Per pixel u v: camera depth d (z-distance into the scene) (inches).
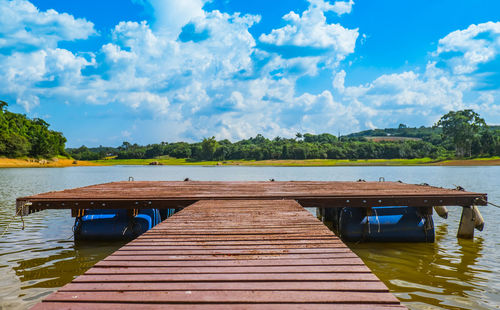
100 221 362.9
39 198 336.8
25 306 205.0
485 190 928.3
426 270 271.9
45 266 280.1
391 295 116.1
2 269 271.9
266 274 136.0
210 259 156.0
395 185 481.7
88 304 109.2
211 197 345.1
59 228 428.8
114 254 163.8
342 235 366.0
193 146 7642.7
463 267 279.4
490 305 207.5
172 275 135.3
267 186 476.1
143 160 7347.4
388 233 352.8
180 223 233.3
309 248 173.6
